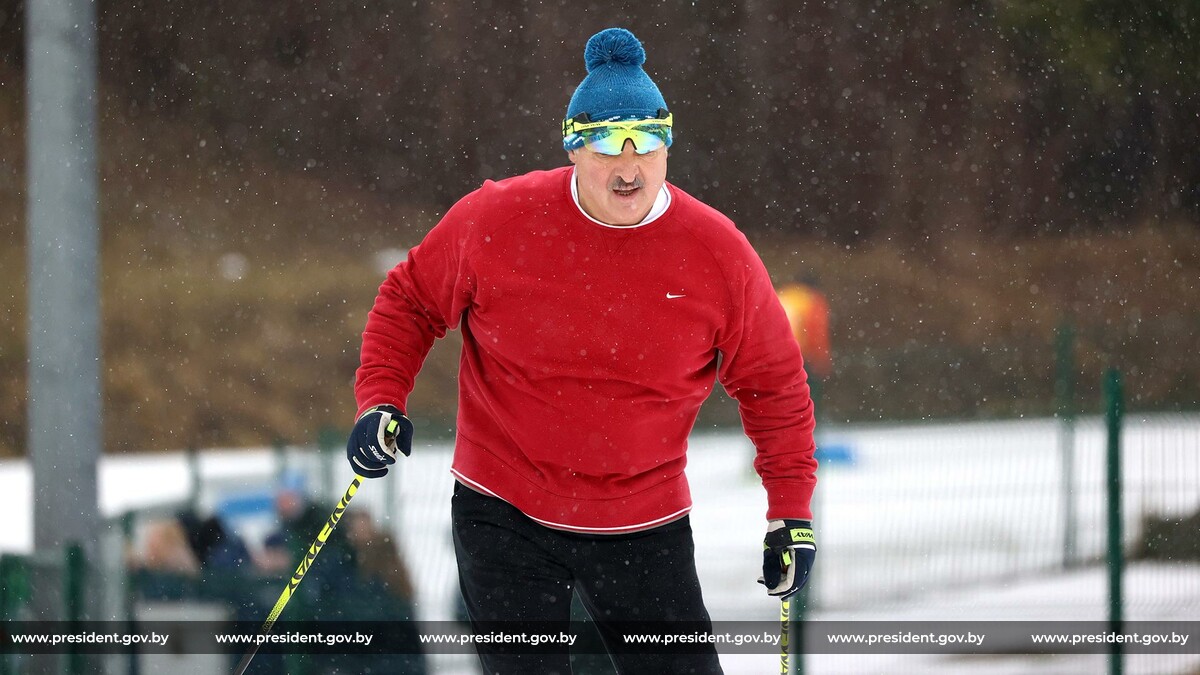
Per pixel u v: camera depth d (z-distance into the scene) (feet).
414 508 87.20
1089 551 92.53
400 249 290.56
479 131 330.13
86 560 63.41
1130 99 336.08
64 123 65.67
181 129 299.38
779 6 355.15
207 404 212.43
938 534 92.73
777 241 339.98
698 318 36.73
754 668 74.49
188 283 242.58
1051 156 341.00
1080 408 149.38
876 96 352.90
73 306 65.57
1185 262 317.42
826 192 345.51
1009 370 150.82
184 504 79.15
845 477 100.12
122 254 249.96
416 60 331.16
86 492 65.31
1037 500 96.48
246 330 231.91
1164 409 153.07
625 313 36.32
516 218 36.22
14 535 127.85
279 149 306.55
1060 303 303.27
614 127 34.42
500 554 38.27
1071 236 330.95
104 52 302.04
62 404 65.16
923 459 102.94
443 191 317.01
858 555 90.12
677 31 351.46
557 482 38.22
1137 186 334.24
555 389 37.19
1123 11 337.52
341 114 319.68
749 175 347.77
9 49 282.56
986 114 347.36
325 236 286.05
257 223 280.31
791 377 39.45
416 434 99.09
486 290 36.70
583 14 344.90
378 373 38.83
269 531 85.92
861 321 291.58
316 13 323.37
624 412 37.42
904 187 344.49
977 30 352.08
